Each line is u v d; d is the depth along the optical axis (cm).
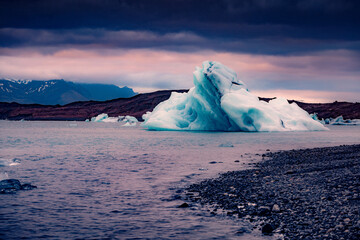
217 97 5378
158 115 6181
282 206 939
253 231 788
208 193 1199
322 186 1124
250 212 922
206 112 5494
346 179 1196
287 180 1305
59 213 976
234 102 5175
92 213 975
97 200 1136
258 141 4003
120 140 4494
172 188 1339
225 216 915
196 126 5766
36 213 974
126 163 2153
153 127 6097
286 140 4159
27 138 5091
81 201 1121
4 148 3322
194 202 1088
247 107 5131
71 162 2205
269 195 1078
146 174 1703
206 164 2072
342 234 679
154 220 902
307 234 709
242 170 1764
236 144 3606
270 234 753
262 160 2192
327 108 19738
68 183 1455
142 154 2717
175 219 908
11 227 845
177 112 6184
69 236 783
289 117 5612
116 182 1482
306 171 1490
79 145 3712
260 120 5253
